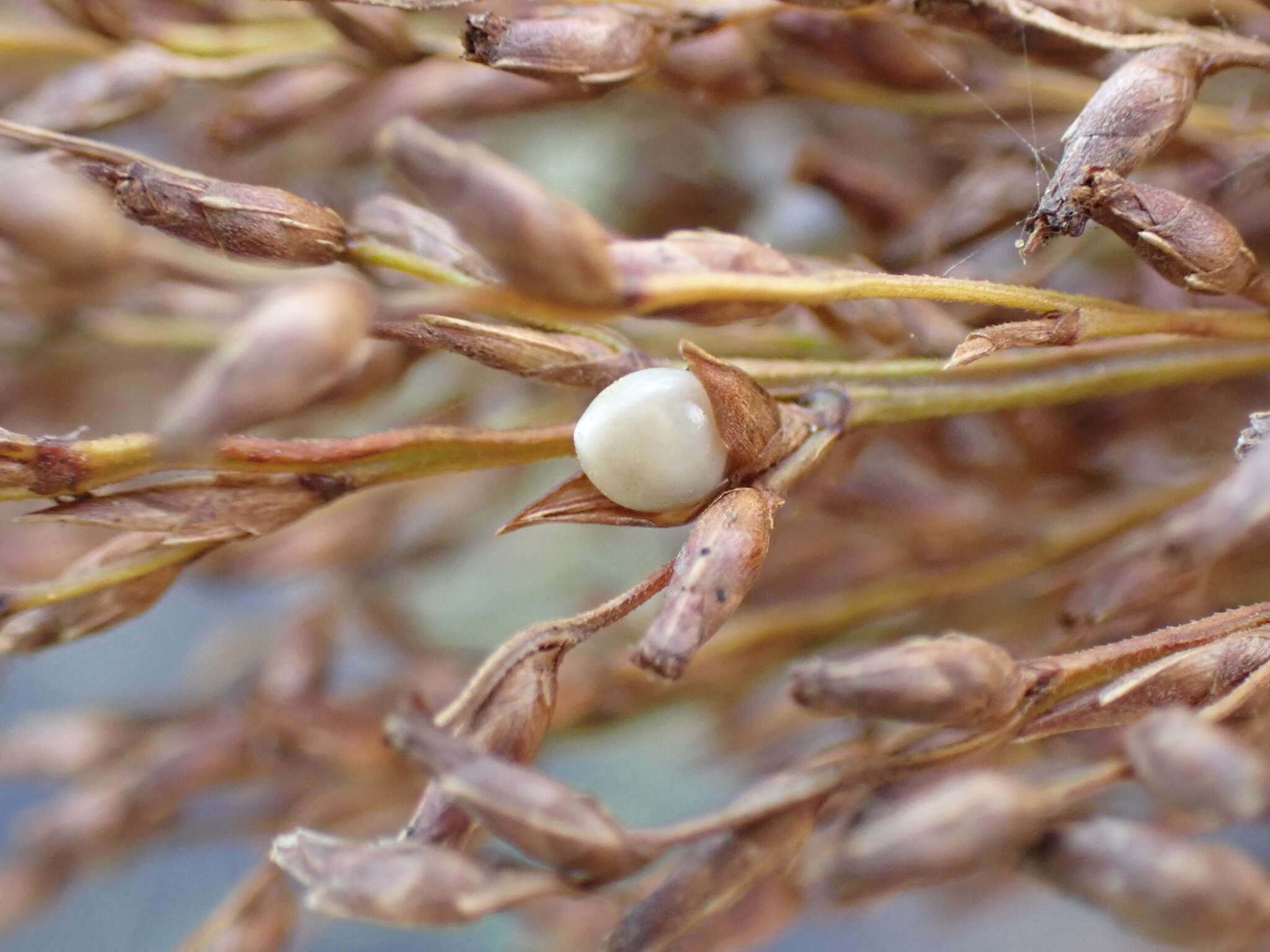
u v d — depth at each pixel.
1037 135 0.05
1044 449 0.05
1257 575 0.05
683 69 0.05
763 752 0.06
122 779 0.05
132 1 0.05
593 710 0.05
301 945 0.06
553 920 0.06
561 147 0.07
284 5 0.05
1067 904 0.07
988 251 0.05
